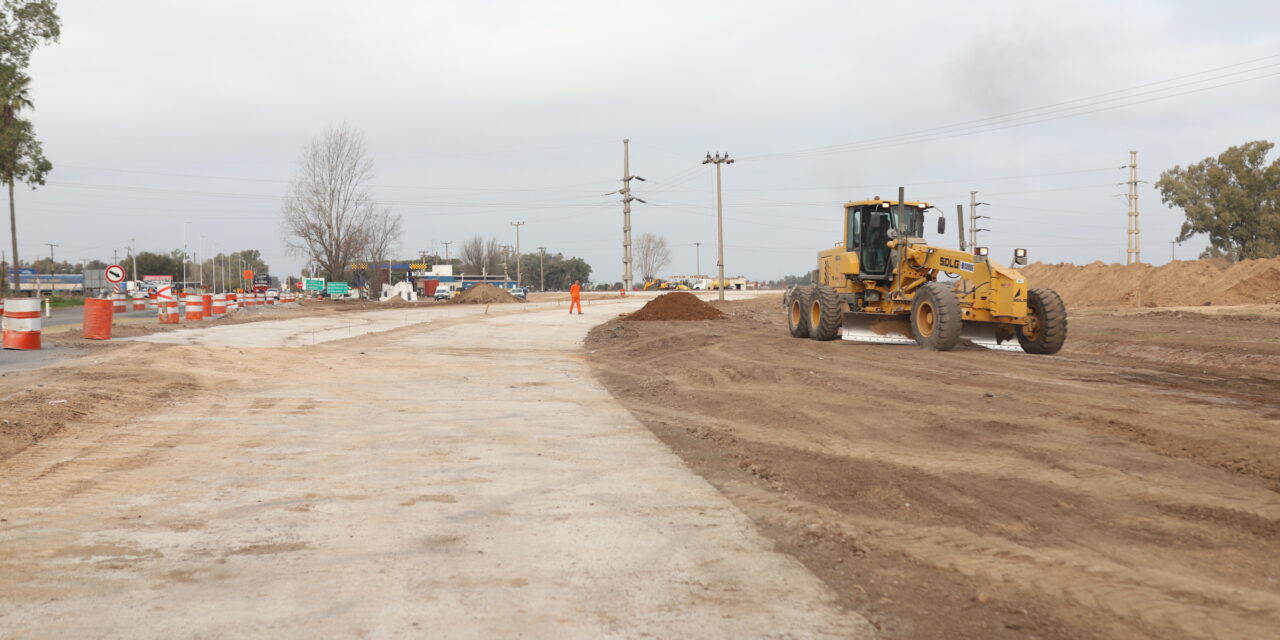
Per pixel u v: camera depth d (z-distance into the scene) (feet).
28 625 12.05
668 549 15.78
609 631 11.91
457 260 537.65
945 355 48.39
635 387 42.42
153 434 28.22
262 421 31.22
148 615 12.46
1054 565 14.67
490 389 42.04
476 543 16.14
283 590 13.52
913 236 59.62
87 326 66.23
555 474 22.27
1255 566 14.49
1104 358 50.44
